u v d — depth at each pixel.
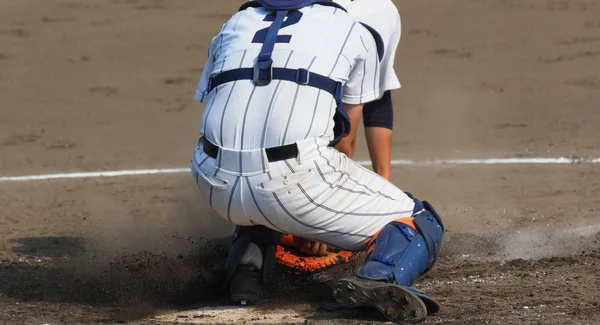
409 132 33.44
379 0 17.58
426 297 13.62
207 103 15.02
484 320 13.70
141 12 57.84
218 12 57.88
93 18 56.31
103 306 15.44
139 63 46.66
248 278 15.31
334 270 17.47
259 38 14.62
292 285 16.59
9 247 19.94
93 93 41.06
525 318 13.81
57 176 27.78
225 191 14.23
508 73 43.56
